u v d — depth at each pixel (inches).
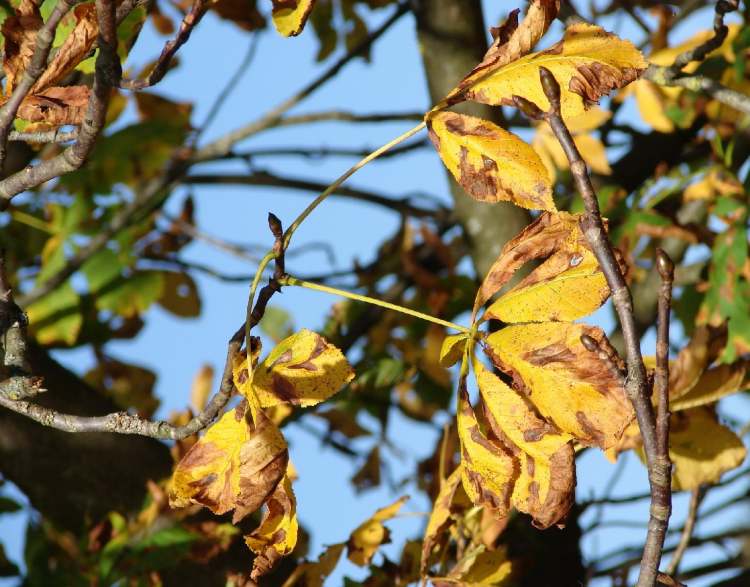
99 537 111.4
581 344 90.7
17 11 92.0
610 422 90.3
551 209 90.7
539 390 90.8
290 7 91.7
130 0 90.2
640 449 99.9
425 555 99.6
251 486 89.3
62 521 113.1
